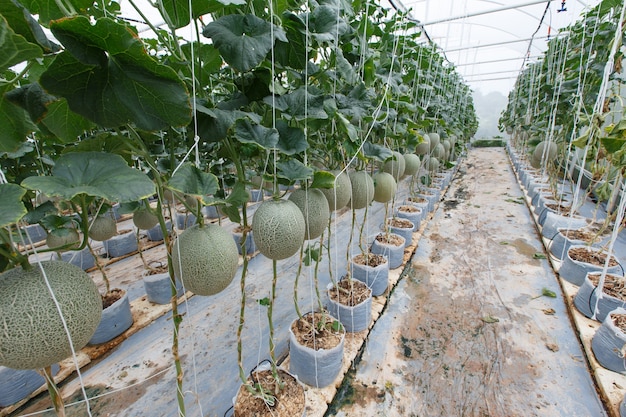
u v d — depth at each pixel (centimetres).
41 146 188
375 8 213
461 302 235
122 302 201
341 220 414
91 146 89
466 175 741
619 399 148
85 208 72
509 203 487
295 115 116
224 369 178
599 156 260
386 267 231
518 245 331
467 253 316
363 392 160
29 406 160
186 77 113
